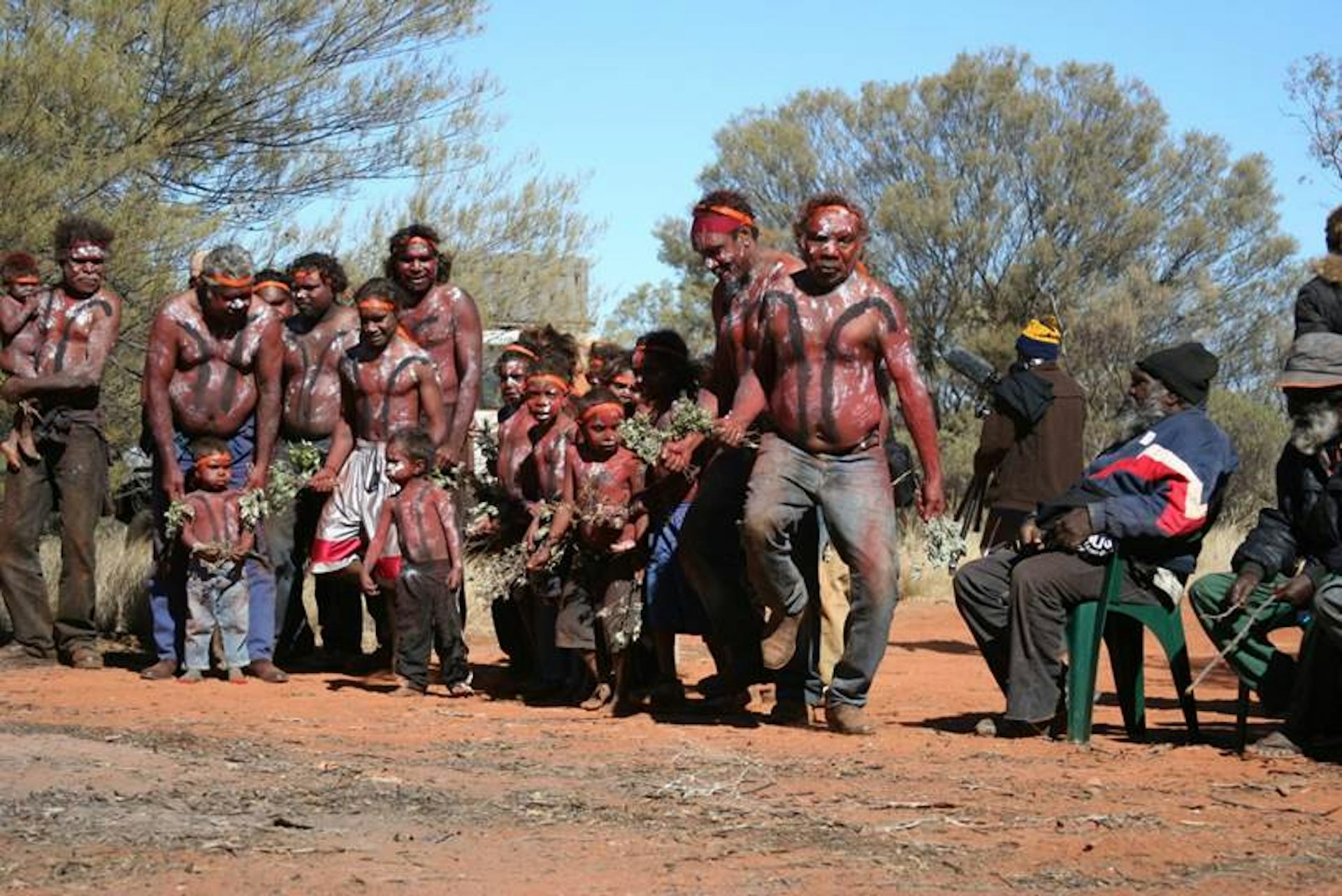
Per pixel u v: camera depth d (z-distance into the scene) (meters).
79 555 23.42
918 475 21.14
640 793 13.85
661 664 19.67
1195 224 80.81
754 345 17.73
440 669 24.33
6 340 23.28
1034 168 80.75
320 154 41.22
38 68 33.31
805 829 12.50
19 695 20.09
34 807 12.83
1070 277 79.19
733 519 18.67
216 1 39.75
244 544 21.92
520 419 22.25
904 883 10.95
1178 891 10.84
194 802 13.17
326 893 10.56
